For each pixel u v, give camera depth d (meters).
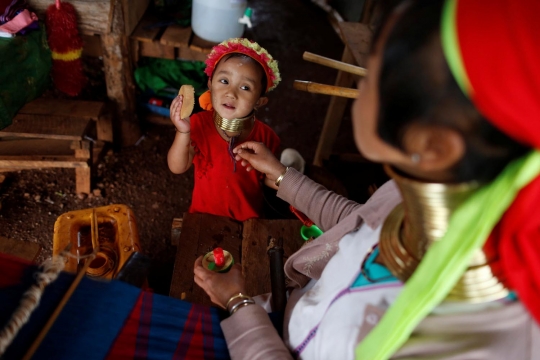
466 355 0.65
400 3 0.52
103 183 2.94
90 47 2.95
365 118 0.56
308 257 1.09
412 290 0.60
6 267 0.81
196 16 2.98
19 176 2.88
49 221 2.69
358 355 0.68
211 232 1.70
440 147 0.52
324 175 2.39
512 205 0.56
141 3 3.02
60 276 0.88
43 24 2.61
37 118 2.66
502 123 0.48
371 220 0.88
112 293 0.94
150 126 3.35
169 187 3.01
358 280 0.80
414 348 0.67
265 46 4.54
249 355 0.89
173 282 1.53
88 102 2.85
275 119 3.72
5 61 2.31
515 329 0.66
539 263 0.57
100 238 1.59
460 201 0.58
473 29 0.45
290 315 1.05
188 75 3.22
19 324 0.74
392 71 0.50
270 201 2.21
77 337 0.86
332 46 4.73
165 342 0.94
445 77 0.48
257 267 1.61
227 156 1.97
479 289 0.64
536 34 0.43
